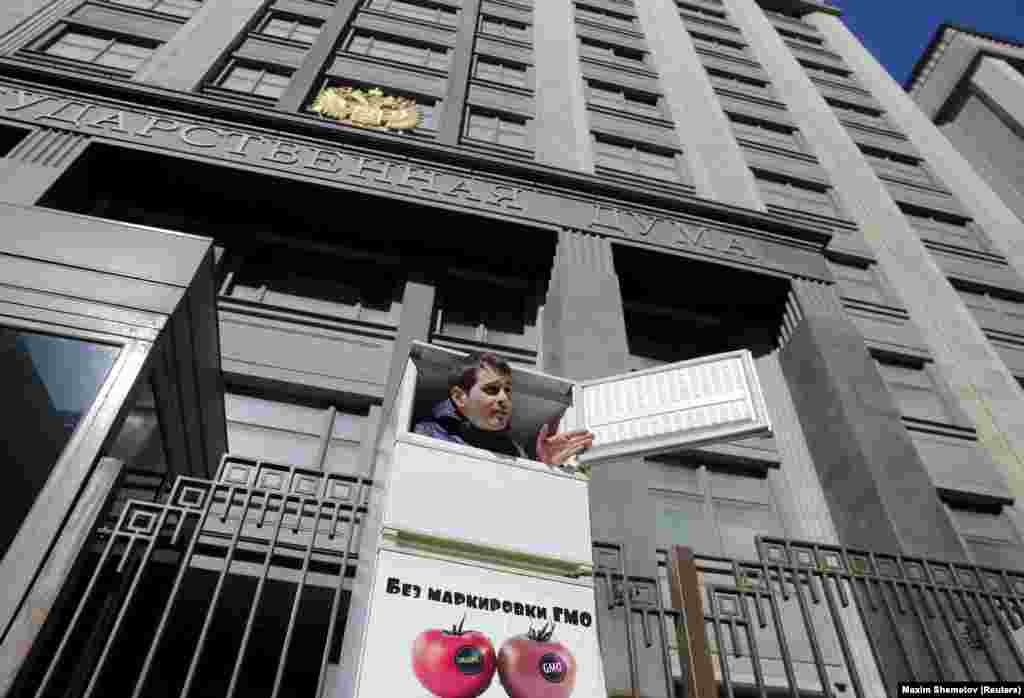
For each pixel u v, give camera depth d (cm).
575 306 1145
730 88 2328
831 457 1122
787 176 1897
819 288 1366
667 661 489
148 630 675
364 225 1288
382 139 1332
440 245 1323
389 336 1159
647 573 771
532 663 326
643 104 2023
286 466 535
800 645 920
